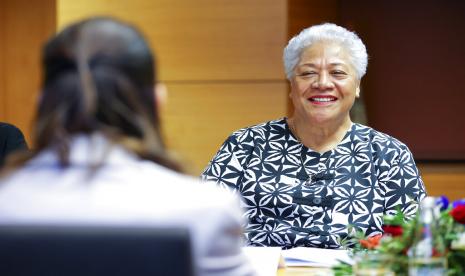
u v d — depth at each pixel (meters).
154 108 3.11
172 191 2.86
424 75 12.09
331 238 6.35
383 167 6.66
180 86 11.05
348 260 5.35
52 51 3.04
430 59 12.07
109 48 3.00
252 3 10.72
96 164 2.88
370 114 12.25
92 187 2.83
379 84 12.22
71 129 2.96
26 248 2.62
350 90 6.70
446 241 4.32
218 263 2.86
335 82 6.66
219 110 10.91
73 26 3.07
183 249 2.60
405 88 12.16
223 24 10.84
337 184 6.61
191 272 2.61
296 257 5.61
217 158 6.93
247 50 10.76
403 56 12.14
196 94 10.99
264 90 10.70
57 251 2.62
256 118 10.74
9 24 13.55
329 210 6.52
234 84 10.83
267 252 5.52
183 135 11.06
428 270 4.06
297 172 6.72
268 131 6.99
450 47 12.01
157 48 11.12
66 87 2.98
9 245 2.62
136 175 2.88
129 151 2.96
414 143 12.17
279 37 10.61
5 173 2.96
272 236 6.47
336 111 6.66
